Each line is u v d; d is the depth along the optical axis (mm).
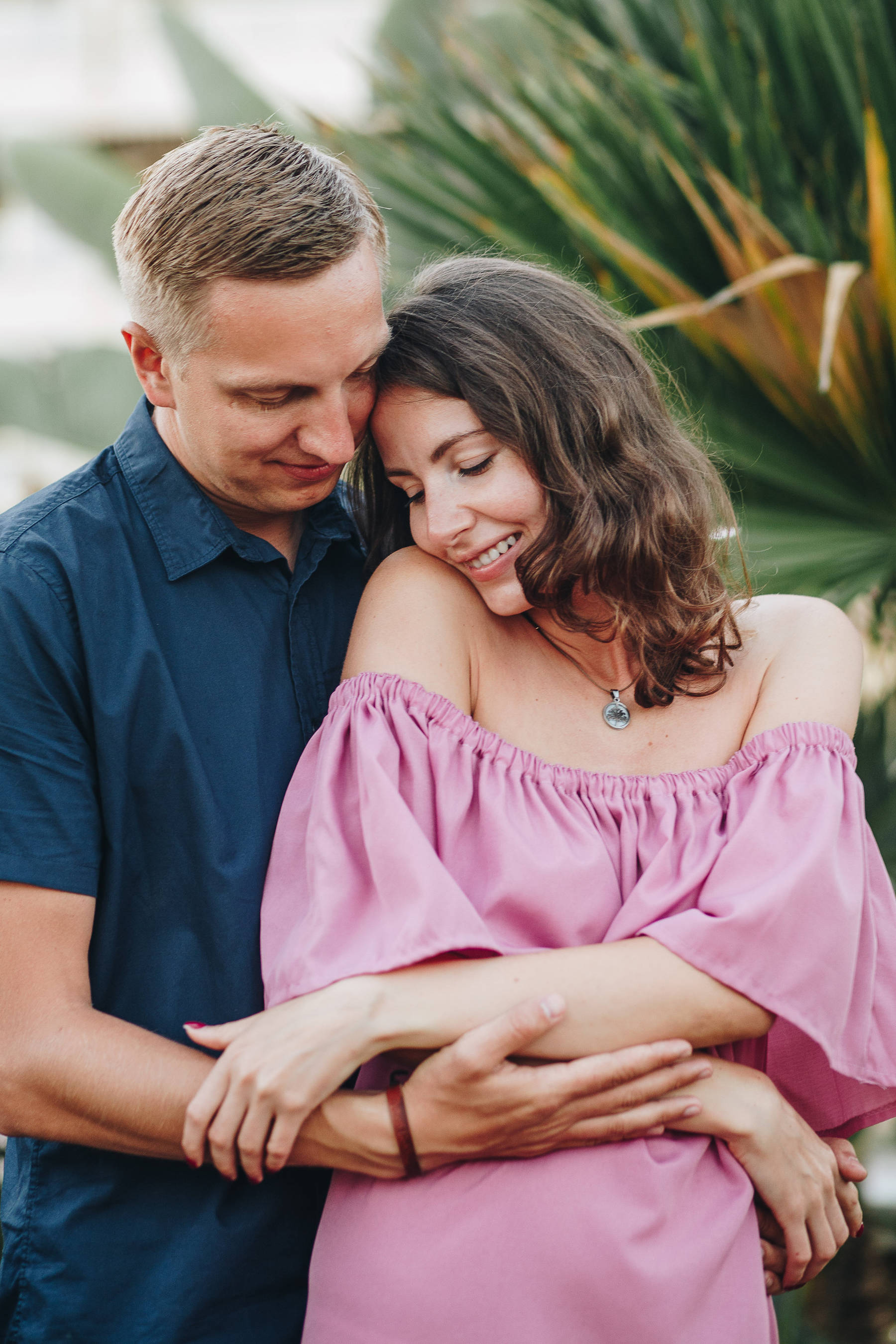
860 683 1407
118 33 8930
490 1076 1131
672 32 2945
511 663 1415
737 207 2291
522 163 2627
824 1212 1289
